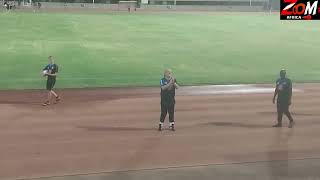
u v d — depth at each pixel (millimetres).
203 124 26312
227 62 57125
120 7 164875
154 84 42156
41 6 153125
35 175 17125
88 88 39344
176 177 16984
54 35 76125
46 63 51406
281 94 25266
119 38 75250
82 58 55594
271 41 77750
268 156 19844
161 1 175375
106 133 23844
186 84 42531
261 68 53438
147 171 17672
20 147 20891
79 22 96500
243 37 81938
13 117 27453
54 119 27141
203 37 80250
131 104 32500
